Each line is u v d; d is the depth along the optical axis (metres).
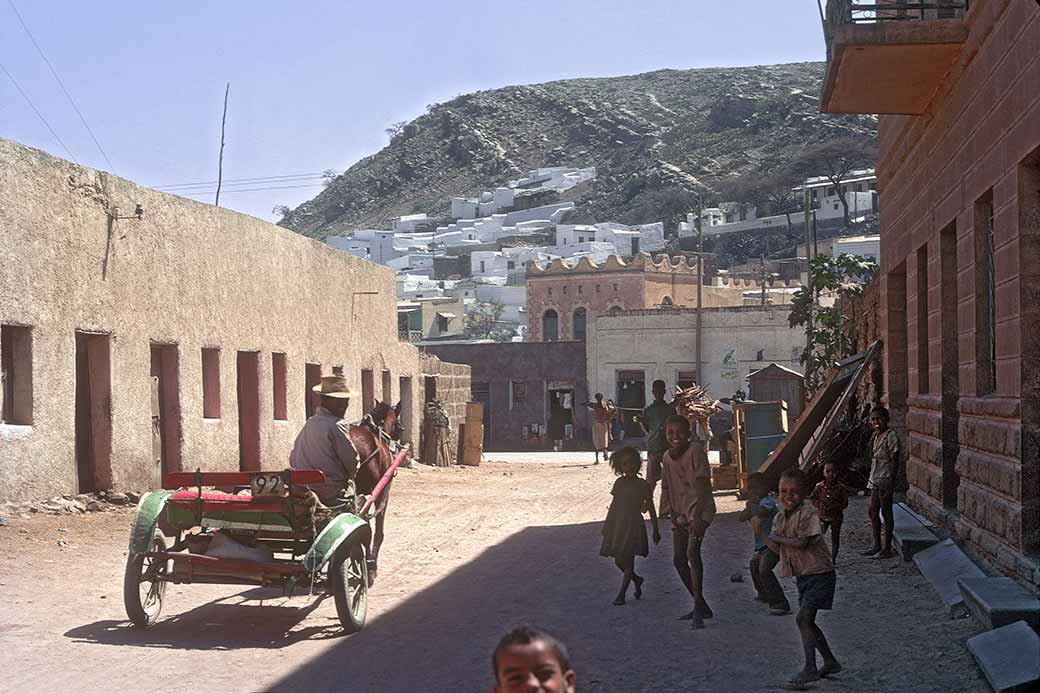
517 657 2.87
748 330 56.81
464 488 25.89
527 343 62.34
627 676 8.45
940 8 12.52
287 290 26.56
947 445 14.02
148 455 19.83
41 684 8.16
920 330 15.97
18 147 16.41
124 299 19.20
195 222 21.92
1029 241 10.16
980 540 11.63
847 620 10.09
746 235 158.88
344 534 9.86
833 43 12.45
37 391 16.72
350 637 9.95
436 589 12.34
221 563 9.88
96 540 14.82
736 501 20.47
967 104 12.30
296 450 10.95
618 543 11.36
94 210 18.31
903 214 16.83
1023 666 7.60
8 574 12.31
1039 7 9.33
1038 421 10.12
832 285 29.27
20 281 16.34
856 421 19.27
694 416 21.28
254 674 8.58
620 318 59.75
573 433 61.44
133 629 10.11
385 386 34.44
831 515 13.09
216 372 22.94
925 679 8.06
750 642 9.48
